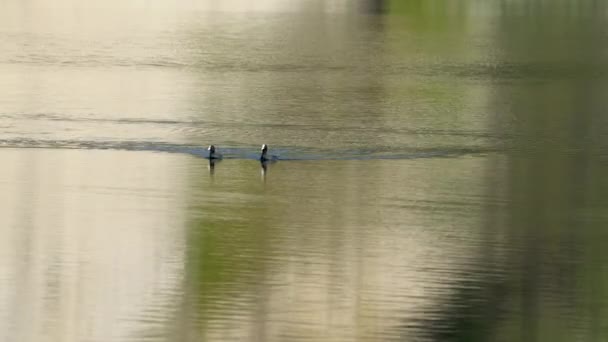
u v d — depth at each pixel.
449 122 75.62
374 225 47.88
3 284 39.62
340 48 127.06
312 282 39.97
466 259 43.31
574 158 64.06
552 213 50.88
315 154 62.16
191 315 36.88
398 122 74.88
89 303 37.94
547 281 40.88
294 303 37.94
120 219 48.19
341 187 54.50
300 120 74.25
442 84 97.62
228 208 50.16
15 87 86.44
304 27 153.25
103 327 35.91
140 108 77.69
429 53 124.19
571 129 74.44
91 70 100.50
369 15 175.25
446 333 35.84
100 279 40.34
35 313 37.09
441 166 60.38
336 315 36.84
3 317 36.66
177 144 63.81
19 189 52.84
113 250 43.81
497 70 109.69
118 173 56.28
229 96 85.56
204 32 142.88
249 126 70.88
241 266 41.72
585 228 48.41
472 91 93.50
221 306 37.66
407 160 61.66
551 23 164.50
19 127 67.88
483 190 55.06
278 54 119.50
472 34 147.00
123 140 64.62
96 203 50.72
